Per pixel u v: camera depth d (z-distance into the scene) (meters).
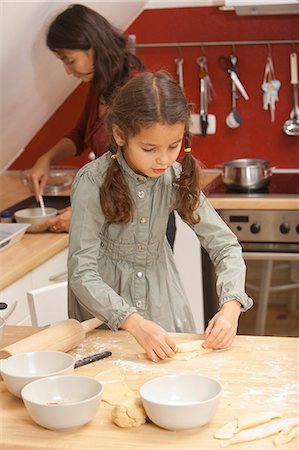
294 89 3.91
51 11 3.07
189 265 3.80
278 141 4.00
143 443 1.38
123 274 2.13
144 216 2.06
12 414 1.51
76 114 4.13
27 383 1.53
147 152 1.80
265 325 3.61
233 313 1.87
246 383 1.60
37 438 1.41
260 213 3.47
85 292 1.88
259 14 3.87
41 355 1.65
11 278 2.59
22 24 2.88
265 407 1.50
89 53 3.04
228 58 3.94
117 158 1.97
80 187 1.99
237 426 1.42
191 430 1.42
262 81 3.96
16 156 4.23
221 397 1.50
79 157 4.16
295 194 3.51
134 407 1.45
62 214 3.13
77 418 1.41
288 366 1.68
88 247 1.96
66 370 1.58
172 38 4.00
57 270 3.02
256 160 3.80
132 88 1.81
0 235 3.01
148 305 2.16
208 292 3.81
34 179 3.48
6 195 3.75
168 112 1.76
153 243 2.13
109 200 1.96
